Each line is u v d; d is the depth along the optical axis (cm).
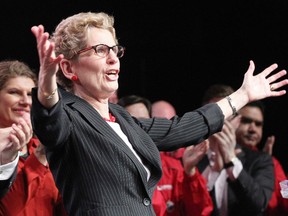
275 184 799
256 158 755
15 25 976
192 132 446
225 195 705
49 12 980
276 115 1030
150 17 1036
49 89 362
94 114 395
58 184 393
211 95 791
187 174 677
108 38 406
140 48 1037
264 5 1041
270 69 475
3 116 545
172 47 1046
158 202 635
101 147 385
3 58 973
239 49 1052
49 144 373
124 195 384
